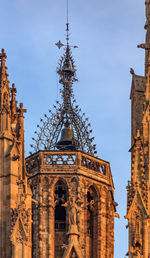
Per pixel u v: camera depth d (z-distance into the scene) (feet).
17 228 265.75
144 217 298.35
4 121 277.23
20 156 273.13
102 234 410.72
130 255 295.69
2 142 273.54
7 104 279.28
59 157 414.21
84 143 419.13
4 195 268.62
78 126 419.74
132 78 334.44
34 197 410.31
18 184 269.64
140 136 309.63
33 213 407.85
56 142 418.31
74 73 428.97
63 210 409.28
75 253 326.85
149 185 302.66
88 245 406.82
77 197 408.67
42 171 411.75
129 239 297.33
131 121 329.72
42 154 413.59
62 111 420.36
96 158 418.31
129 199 300.81
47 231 403.95
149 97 313.94
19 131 277.64
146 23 327.06
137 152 307.58
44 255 401.08
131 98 333.01
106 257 409.08
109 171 421.18
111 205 418.51
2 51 287.69
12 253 264.11
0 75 284.00
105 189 417.90
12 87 283.79
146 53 321.52
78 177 411.34
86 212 408.46
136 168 305.73
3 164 271.08
